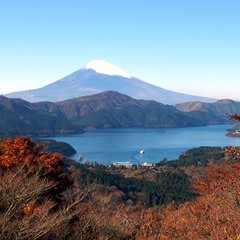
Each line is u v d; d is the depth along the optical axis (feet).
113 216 42.14
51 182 49.52
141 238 37.27
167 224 36.70
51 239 32.04
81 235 35.27
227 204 38.47
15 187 35.91
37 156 62.28
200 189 58.18
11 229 29.14
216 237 29.89
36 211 34.73
